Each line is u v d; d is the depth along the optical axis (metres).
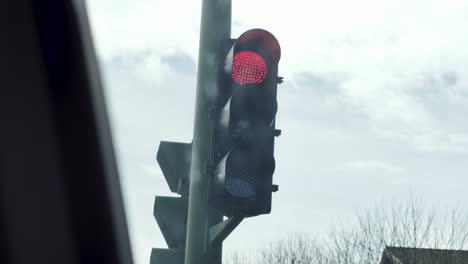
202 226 6.14
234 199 5.62
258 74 5.85
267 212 5.67
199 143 6.15
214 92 6.17
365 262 23.66
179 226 6.70
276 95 5.87
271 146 5.77
